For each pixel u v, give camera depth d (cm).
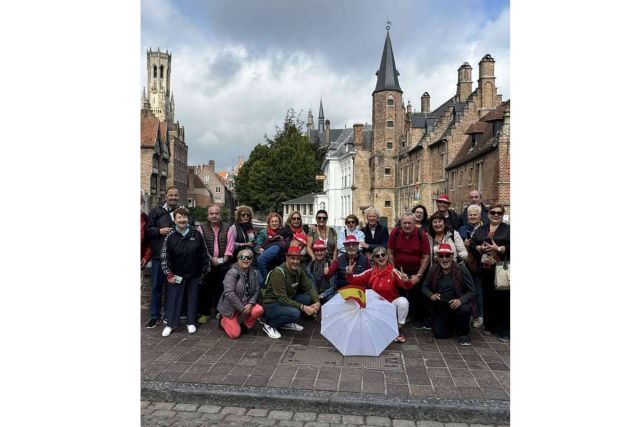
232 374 493
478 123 2677
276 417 423
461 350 575
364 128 5541
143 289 764
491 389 458
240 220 729
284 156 5281
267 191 5238
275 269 628
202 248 653
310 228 887
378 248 634
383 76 4672
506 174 2059
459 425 412
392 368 514
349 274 661
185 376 486
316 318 718
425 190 3534
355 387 461
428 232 689
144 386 459
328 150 6012
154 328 660
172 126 6209
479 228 641
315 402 434
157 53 9981
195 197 8881
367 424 413
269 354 556
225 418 420
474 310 609
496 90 3044
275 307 621
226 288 609
